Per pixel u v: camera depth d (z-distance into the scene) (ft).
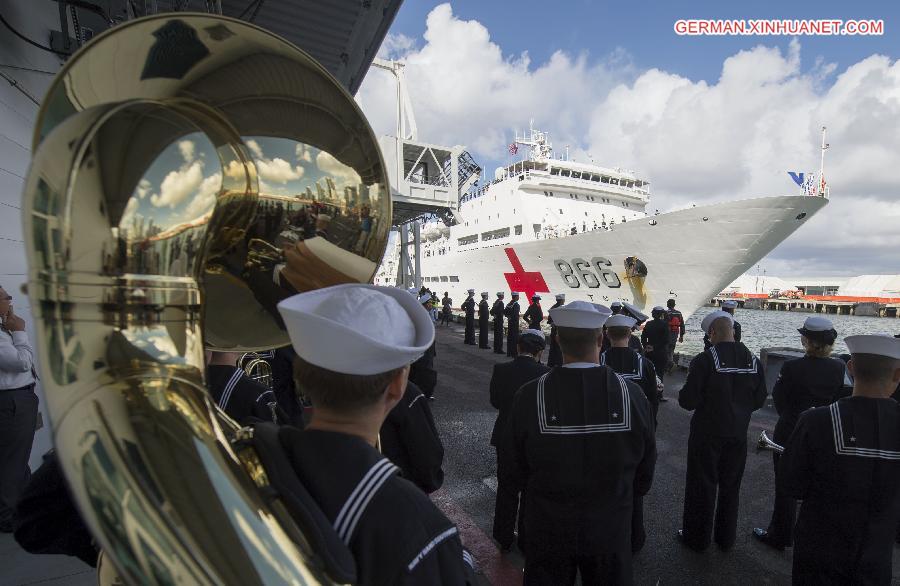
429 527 2.35
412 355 2.54
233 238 3.44
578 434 5.96
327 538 2.02
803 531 6.60
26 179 1.89
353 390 2.49
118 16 12.26
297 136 3.61
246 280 3.58
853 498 6.12
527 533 6.35
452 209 45.09
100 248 1.86
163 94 2.91
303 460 2.37
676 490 13.43
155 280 1.99
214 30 3.14
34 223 1.84
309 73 3.62
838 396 10.73
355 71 20.65
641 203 70.64
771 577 9.42
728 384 9.76
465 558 2.54
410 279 63.77
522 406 6.47
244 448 2.42
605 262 51.08
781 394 11.49
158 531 1.62
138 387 1.87
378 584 2.12
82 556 3.41
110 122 2.00
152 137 2.09
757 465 15.26
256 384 6.31
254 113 3.38
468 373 31.01
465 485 13.76
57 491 3.27
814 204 40.86
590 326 6.46
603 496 5.91
